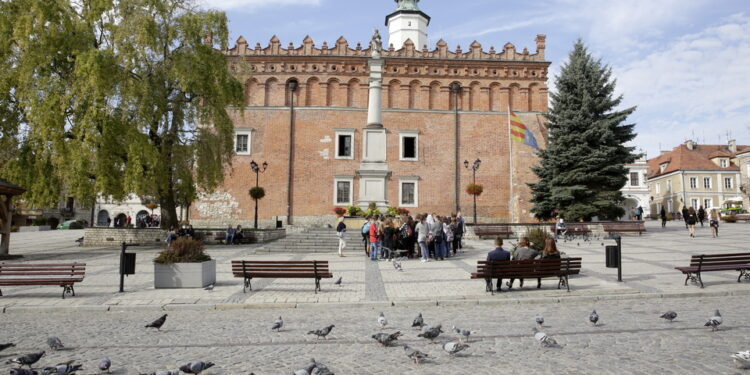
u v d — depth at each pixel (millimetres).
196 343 7184
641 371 5570
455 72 41219
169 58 24875
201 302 10344
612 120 30875
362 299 10586
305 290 11758
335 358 6320
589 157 30156
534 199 34156
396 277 13836
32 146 23141
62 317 9320
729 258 11773
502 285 12227
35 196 23141
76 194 22094
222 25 26062
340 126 40062
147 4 24359
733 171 63562
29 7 22422
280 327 7777
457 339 7215
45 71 22672
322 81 40406
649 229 32625
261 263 11438
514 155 39688
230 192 38875
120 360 6309
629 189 63219
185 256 12258
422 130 40438
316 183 39375
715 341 6887
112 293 11492
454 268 15797
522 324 8227
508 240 26516
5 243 20188
